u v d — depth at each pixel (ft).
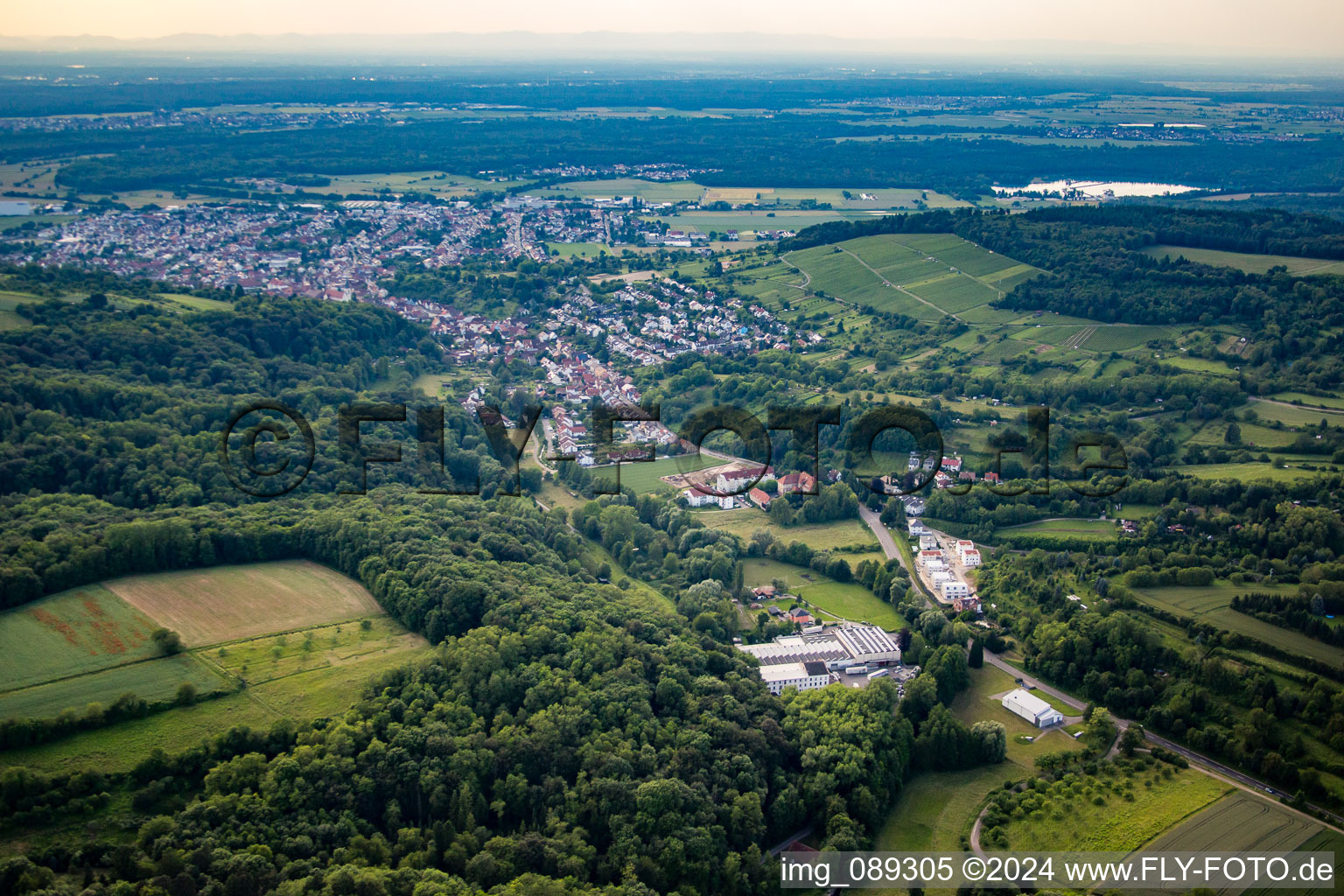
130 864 619.26
